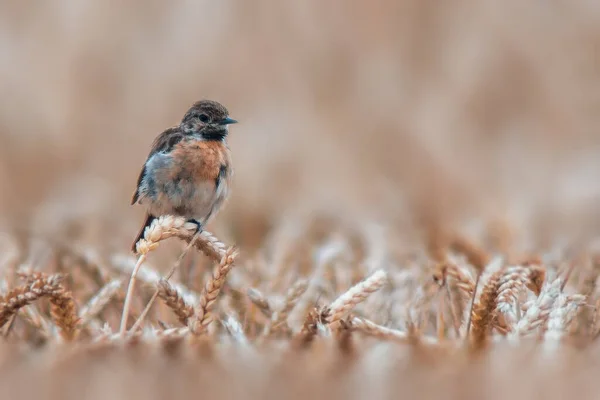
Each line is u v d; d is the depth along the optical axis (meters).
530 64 17.36
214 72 17.45
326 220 14.55
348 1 17.89
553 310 6.23
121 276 8.84
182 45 17.56
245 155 16.58
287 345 5.84
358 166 16.39
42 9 17.19
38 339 6.86
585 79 17.38
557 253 8.63
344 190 15.68
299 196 15.80
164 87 17.33
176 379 4.74
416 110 17.12
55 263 10.25
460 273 7.37
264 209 15.43
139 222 15.26
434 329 7.93
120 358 5.31
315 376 4.79
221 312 8.11
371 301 8.16
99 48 17.25
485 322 6.11
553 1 17.64
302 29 17.73
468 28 17.70
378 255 9.81
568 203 13.89
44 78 16.88
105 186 16.03
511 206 14.48
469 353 5.35
